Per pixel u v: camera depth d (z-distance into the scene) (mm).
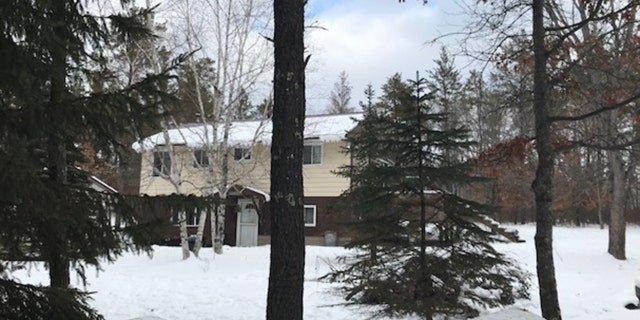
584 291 13031
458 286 7895
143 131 4957
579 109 12945
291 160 5332
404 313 7945
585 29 13539
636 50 10883
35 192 3738
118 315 9867
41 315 4086
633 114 12992
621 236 18203
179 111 5152
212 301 11352
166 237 5715
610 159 19562
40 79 4137
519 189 29375
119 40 5531
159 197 4805
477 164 9906
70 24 4980
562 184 33812
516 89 12219
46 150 4605
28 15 3943
